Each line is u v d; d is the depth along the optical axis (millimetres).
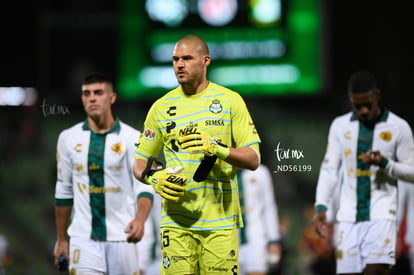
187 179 18500
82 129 23172
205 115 18469
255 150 18453
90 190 22922
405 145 23125
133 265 23062
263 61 64312
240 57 64250
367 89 22703
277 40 64125
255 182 29469
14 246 55344
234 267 18672
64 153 23141
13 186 60562
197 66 18359
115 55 64500
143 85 64312
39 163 62000
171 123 18609
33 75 66625
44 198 59969
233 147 19375
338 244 23656
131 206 23156
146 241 25969
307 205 57844
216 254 18531
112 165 22828
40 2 64625
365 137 23328
